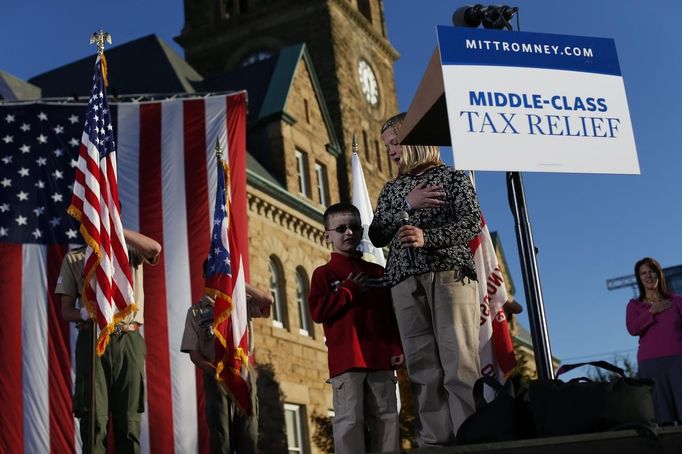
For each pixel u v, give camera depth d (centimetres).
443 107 475
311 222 2689
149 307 1394
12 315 1327
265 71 3045
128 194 1492
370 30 4122
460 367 491
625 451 381
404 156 549
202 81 3170
